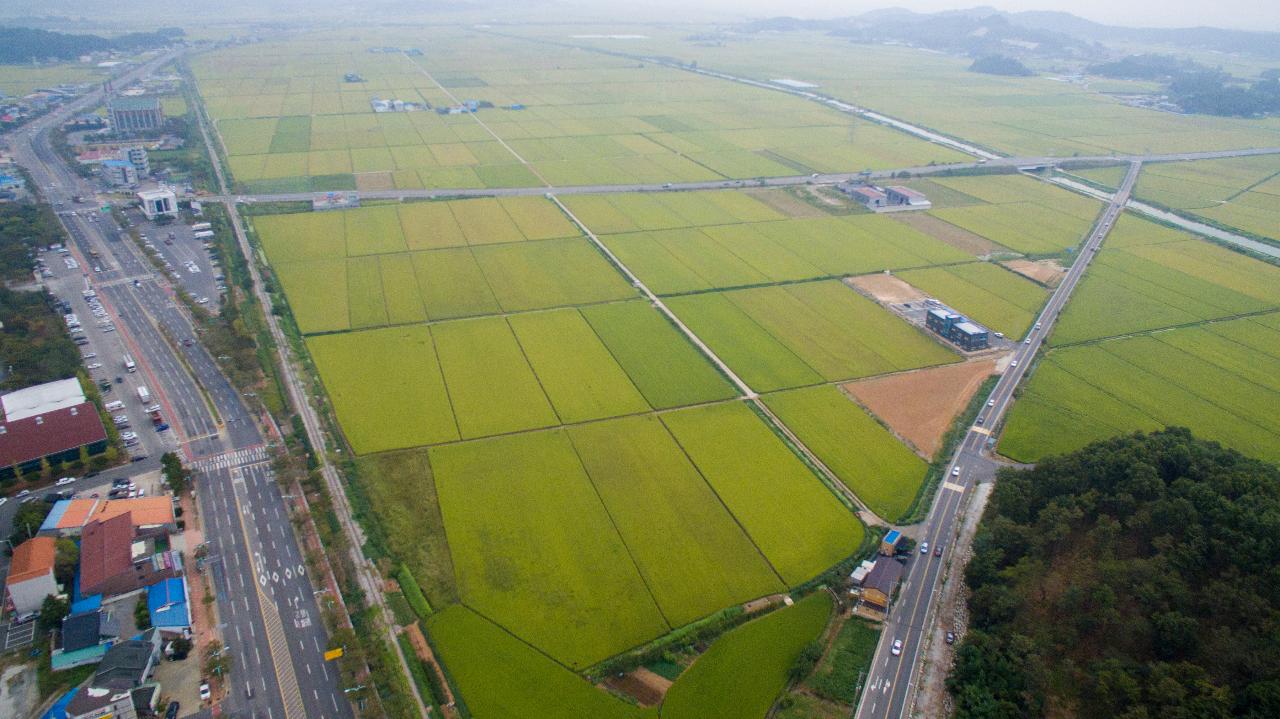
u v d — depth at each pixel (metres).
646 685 97.81
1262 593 95.38
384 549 118.06
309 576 113.38
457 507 126.81
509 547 118.69
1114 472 119.75
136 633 103.12
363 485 131.50
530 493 130.38
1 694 95.06
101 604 107.12
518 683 97.19
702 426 150.50
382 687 96.00
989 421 156.88
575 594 110.50
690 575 114.75
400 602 108.75
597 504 128.38
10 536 118.44
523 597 109.75
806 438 148.62
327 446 142.12
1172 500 110.50
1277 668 85.94
